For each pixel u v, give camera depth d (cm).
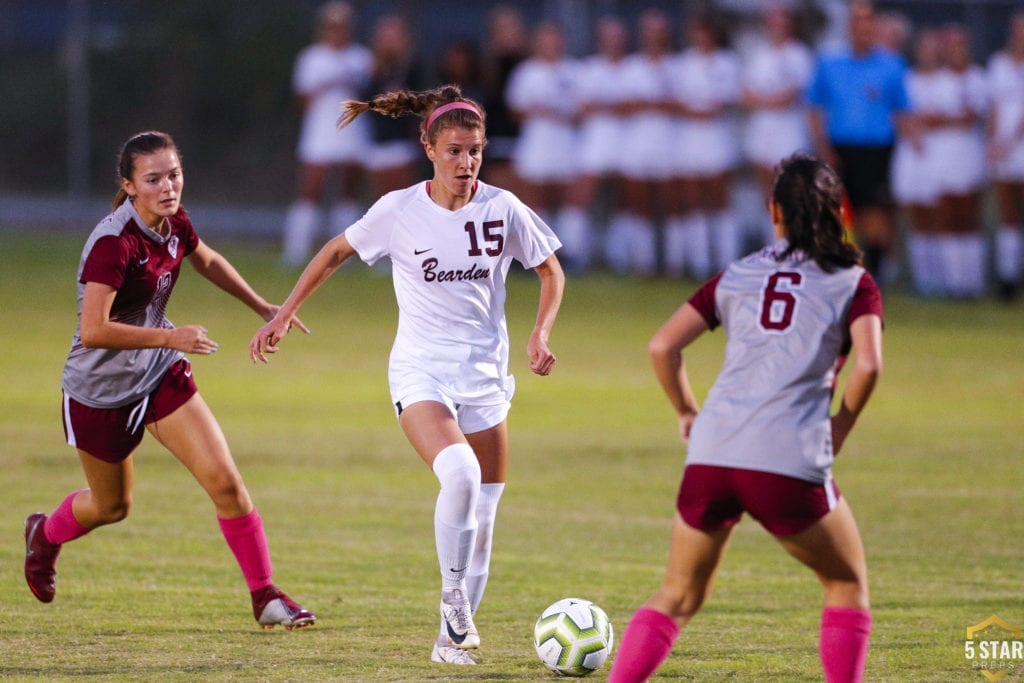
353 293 6400
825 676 1608
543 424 3928
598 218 7944
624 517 2919
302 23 9700
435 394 1952
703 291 1653
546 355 1997
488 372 2003
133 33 9406
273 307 2241
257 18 9644
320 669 1856
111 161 9344
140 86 9438
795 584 2406
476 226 1972
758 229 7325
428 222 1964
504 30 7006
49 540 2161
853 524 1596
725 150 6819
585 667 1834
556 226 7238
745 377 1593
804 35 7219
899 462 3459
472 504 1880
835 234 1620
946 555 2595
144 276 2025
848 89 5828
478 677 1836
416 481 3222
